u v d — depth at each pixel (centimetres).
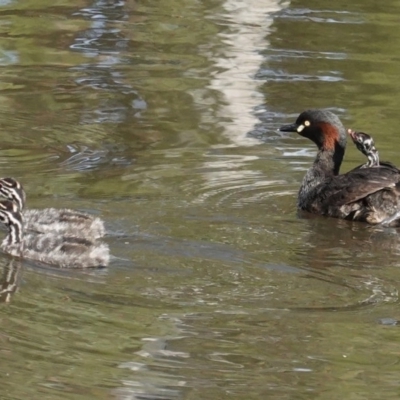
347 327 1200
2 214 1384
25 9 2586
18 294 1264
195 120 1952
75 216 1416
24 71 2209
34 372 1098
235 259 1362
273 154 1802
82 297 1256
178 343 1159
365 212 1553
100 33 2447
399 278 1330
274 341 1166
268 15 2591
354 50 2350
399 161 1772
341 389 1088
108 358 1130
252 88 2117
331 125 1698
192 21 2534
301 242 1449
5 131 1891
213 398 1065
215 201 1584
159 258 1358
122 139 1855
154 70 2216
